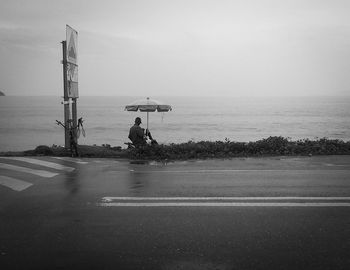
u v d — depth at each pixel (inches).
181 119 5290.4
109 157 557.0
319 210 260.8
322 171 423.5
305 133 2957.7
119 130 3503.9
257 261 178.7
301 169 438.9
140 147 560.4
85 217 248.1
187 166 466.9
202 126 3905.0
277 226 227.1
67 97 583.5
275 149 590.9
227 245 197.9
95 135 2960.1
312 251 189.6
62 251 192.1
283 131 3184.1
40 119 5280.5
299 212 256.4
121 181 368.2
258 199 292.2
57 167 457.7
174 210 263.0
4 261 180.7
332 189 327.3
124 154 565.9
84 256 185.9
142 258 183.0
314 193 311.7
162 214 253.4
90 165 476.1
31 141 2524.6
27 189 332.8
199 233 215.9
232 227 225.8
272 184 350.0
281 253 187.5
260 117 5502.0
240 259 181.0
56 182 364.2
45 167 456.8
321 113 6515.8
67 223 235.9
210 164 483.2
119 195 307.7
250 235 212.2
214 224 231.8
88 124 4345.5
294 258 181.6
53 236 213.3
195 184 351.3
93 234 215.9
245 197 298.8
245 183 355.3
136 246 197.8
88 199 295.3
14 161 505.0
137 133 607.8
